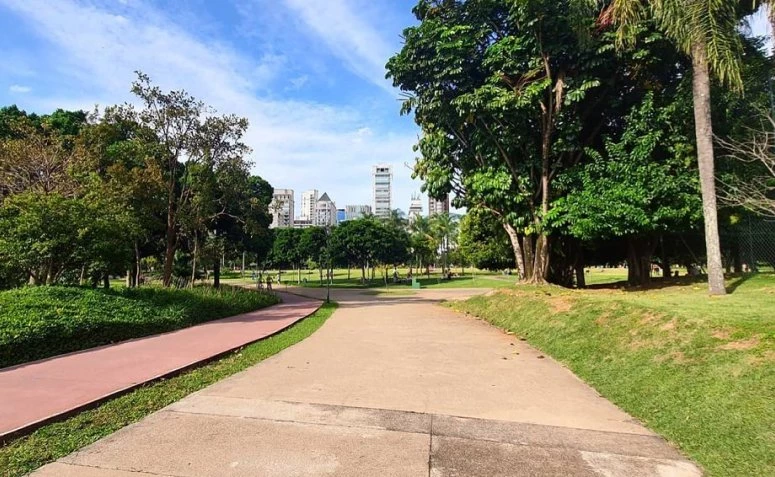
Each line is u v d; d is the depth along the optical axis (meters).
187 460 3.80
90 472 3.59
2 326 7.87
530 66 13.98
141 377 6.45
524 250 16.89
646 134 12.92
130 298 12.50
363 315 16.23
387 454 3.94
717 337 5.84
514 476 3.56
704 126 10.02
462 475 3.57
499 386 6.15
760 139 11.79
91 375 6.59
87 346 8.97
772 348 5.00
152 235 22.20
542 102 14.45
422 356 8.23
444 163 17.69
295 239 52.97
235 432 4.42
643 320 7.55
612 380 6.06
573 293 12.98
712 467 3.67
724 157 12.48
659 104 13.67
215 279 28.62
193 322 13.07
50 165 15.52
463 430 4.52
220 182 20.81
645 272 16.41
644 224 12.12
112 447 4.07
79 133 18.02
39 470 3.62
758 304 7.64
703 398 4.70
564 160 15.93
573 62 13.80
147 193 17.50
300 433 4.40
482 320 13.89
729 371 4.94
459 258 66.75
